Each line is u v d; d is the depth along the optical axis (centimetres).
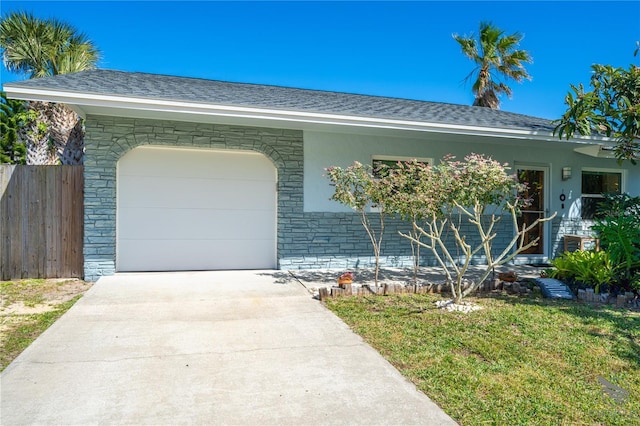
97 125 679
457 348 390
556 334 430
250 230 777
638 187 1027
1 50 1160
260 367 342
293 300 559
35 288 627
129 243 718
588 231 986
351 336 420
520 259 926
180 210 741
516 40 1634
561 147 936
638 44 677
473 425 258
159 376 321
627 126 639
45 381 309
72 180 701
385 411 273
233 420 258
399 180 549
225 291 600
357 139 825
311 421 259
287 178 782
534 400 292
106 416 260
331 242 809
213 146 734
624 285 604
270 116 654
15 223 684
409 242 855
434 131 742
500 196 557
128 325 445
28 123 1170
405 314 497
